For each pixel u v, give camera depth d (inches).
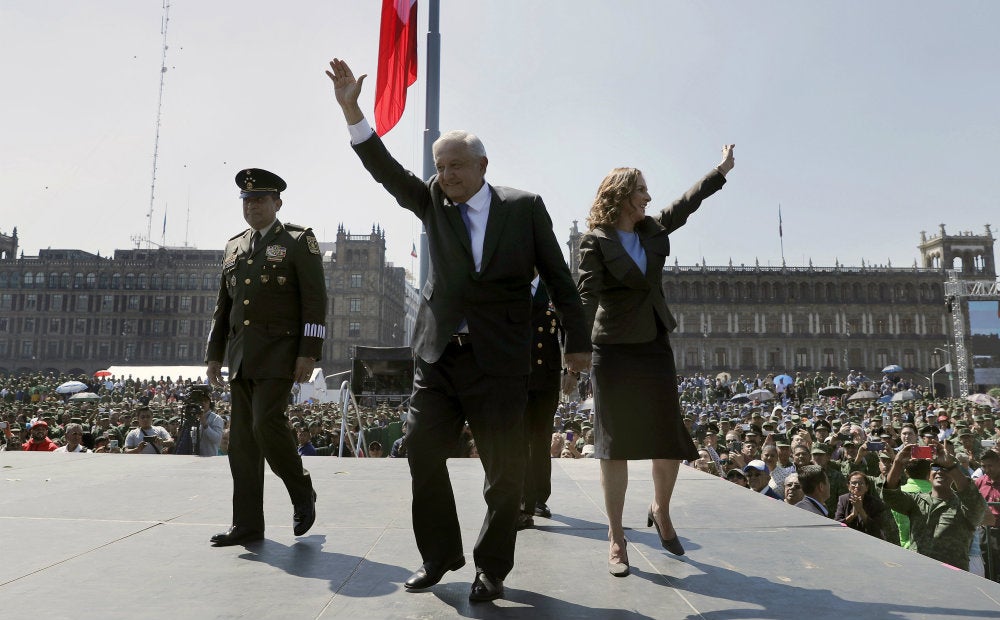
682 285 3993.6
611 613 102.8
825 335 3887.8
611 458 130.6
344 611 102.2
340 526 161.2
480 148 118.8
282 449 146.5
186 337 4202.8
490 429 113.2
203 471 240.5
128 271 4266.7
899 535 321.4
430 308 118.8
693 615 102.0
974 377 2393.0
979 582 118.6
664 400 134.7
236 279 155.6
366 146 119.7
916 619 99.8
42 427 456.1
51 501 185.6
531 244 119.6
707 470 407.5
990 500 352.8
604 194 144.9
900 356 3843.5
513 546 113.2
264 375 147.6
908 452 314.5
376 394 888.9
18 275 4279.0
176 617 98.4
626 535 157.6
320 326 152.3
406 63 260.4
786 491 303.4
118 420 610.2
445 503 117.0
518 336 116.1
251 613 100.7
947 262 4097.0
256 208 157.5
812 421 781.3
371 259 4126.5
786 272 3939.5
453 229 117.7
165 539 145.6
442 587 115.3
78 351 4215.1
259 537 146.2
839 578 121.5
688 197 164.7
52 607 102.1
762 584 118.0
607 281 139.3
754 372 3880.4
